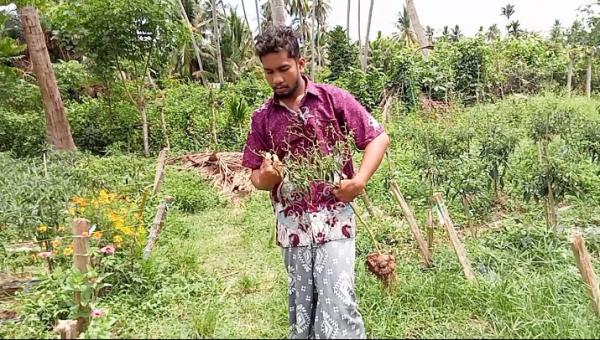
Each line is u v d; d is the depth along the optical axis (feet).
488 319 12.94
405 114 50.90
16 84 45.50
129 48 45.29
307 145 10.08
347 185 9.55
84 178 21.04
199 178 34.81
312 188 9.93
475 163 21.18
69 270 13.67
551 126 22.22
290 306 10.77
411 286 14.30
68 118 50.55
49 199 16.85
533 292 13.65
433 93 62.13
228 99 53.93
